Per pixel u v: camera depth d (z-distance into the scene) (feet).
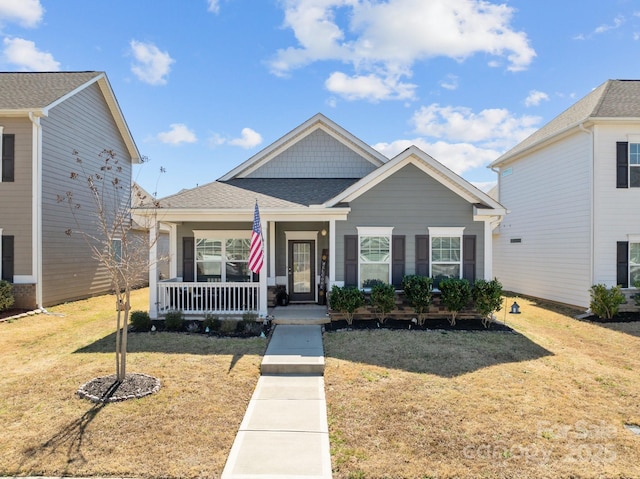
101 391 18.40
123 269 24.72
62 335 30.01
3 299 36.94
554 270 46.50
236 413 16.80
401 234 35.53
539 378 20.75
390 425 15.72
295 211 33.96
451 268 35.70
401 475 12.51
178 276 40.47
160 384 19.49
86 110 49.39
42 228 40.96
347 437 14.85
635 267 39.60
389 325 32.71
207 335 29.43
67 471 12.55
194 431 15.17
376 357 24.18
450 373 21.42
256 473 12.59
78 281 48.03
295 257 41.91
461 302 32.78
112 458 13.28
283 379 21.16
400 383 20.02
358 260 35.32
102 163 53.16
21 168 40.06
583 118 40.14
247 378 20.76
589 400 18.11
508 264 57.82
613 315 37.01
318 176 45.91
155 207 30.81
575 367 22.59
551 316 38.75
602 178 39.52
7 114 39.47
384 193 35.47
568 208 43.80
